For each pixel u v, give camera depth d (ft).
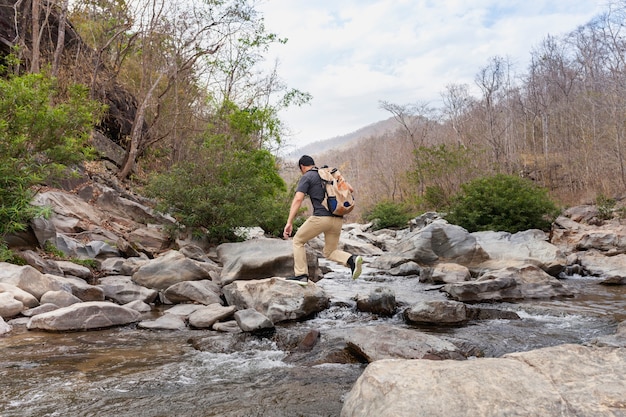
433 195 97.19
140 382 13.32
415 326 21.29
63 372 14.07
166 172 44.52
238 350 17.22
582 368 7.98
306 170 19.72
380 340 16.12
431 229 40.93
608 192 104.42
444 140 175.11
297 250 19.58
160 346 17.53
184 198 38.55
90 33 60.29
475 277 36.91
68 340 17.94
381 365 8.60
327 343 17.39
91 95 54.80
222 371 14.56
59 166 28.58
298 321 22.71
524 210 60.23
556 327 20.79
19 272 22.52
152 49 57.41
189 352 16.78
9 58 43.47
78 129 30.55
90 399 11.85
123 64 69.41
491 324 21.49
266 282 24.31
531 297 28.58
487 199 61.98
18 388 12.56
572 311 24.12
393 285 33.53
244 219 39.22
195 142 50.16
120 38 59.57
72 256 30.22
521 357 8.54
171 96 64.34
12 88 26.11
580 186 121.90
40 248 28.89
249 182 41.65
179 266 27.78
